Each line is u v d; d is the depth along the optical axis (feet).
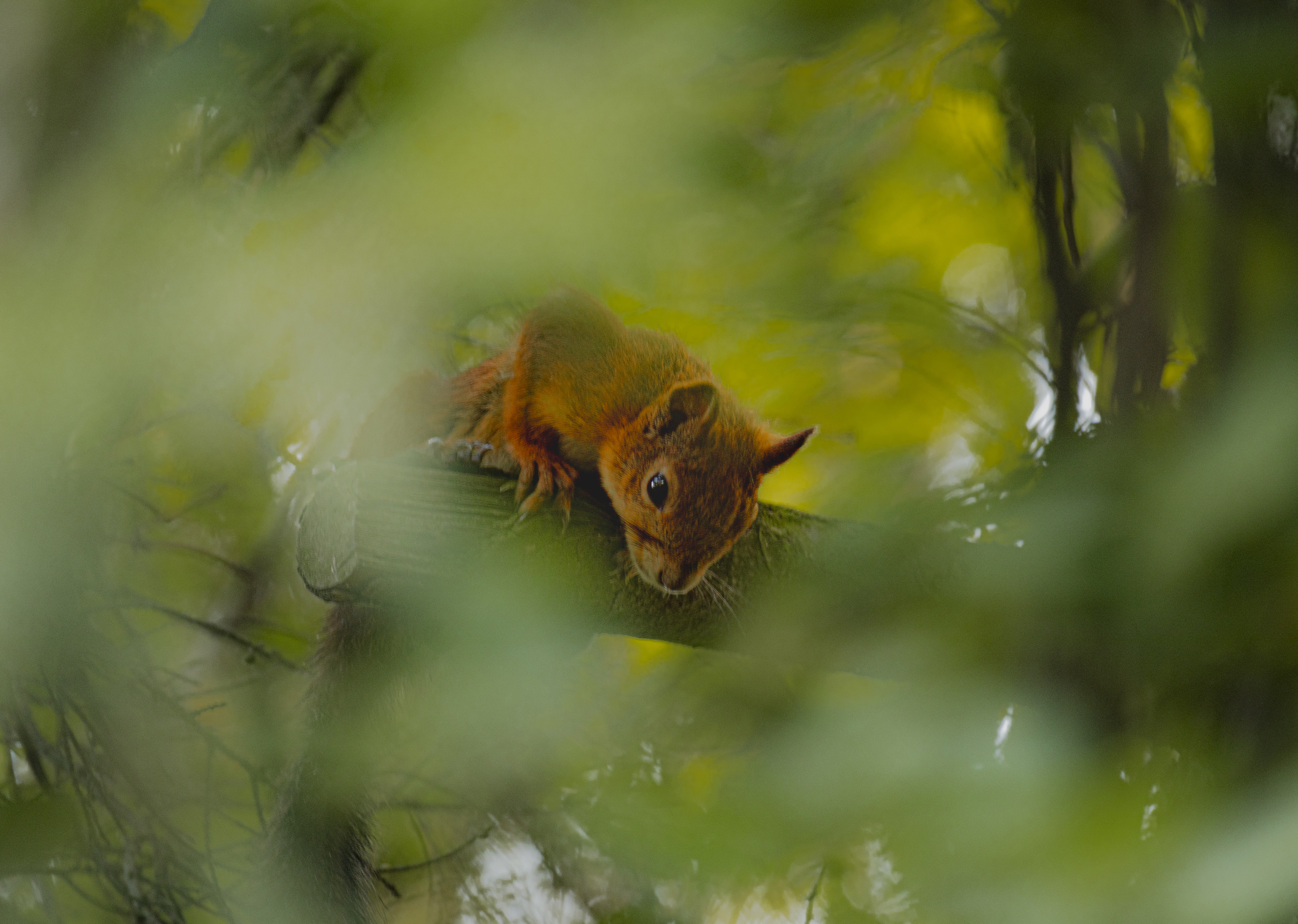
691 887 20.02
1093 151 20.36
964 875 19.62
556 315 19.93
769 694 20.18
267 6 19.95
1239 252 19.77
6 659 19.95
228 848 19.99
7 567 19.93
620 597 19.84
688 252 20.27
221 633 20.16
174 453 20.57
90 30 20.02
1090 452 19.79
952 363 20.42
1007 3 20.12
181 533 20.58
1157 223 19.97
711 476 19.83
